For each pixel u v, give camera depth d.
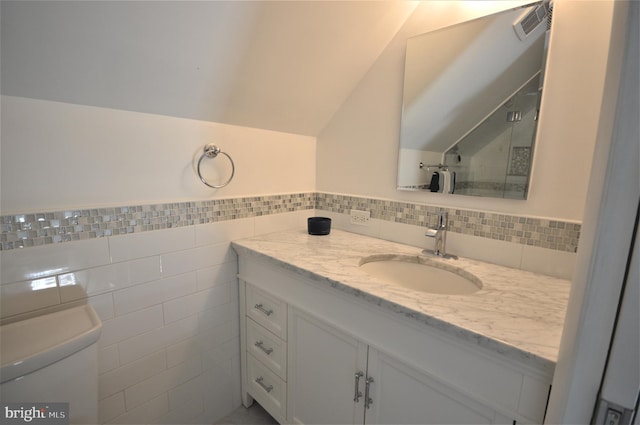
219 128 1.27
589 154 0.90
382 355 0.89
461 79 1.13
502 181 1.07
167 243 1.17
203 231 1.27
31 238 0.88
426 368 0.78
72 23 0.77
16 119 0.83
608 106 0.42
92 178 0.98
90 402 0.85
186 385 1.31
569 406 0.48
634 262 0.40
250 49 1.05
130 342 1.12
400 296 0.82
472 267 1.08
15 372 0.70
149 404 1.20
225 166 1.31
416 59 1.24
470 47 1.10
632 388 0.42
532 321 0.70
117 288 1.06
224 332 1.41
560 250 0.97
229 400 1.49
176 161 1.16
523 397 0.63
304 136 1.62
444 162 1.21
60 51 0.80
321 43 1.16
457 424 0.76
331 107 1.53
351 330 0.95
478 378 0.70
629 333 0.41
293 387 1.21
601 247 0.42
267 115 1.37
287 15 1.01
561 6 0.91
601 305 0.43
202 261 1.28
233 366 1.48
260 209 1.47
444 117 1.19
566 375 0.48
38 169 0.88
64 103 0.90
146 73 0.96
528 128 1.00
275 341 1.26
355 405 0.98
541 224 1.00
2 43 0.73
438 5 1.17
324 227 1.49
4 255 0.84
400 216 1.36
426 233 1.18
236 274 1.41
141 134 1.06
